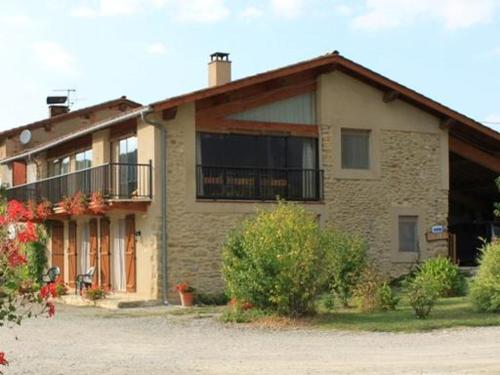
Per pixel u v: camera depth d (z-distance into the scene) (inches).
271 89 876.0
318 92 900.0
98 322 652.1
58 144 1000.9
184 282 810.8
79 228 995.9
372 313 642.8
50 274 956.0
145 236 820.6
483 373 367.2
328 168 896.3
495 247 648.4
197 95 807.1
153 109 786.8
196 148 832.9
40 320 669.3
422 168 945.5
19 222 314.3
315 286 623.8
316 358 432.1
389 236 920.3
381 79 909.2
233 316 629.3
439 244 946.7
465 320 582.6
